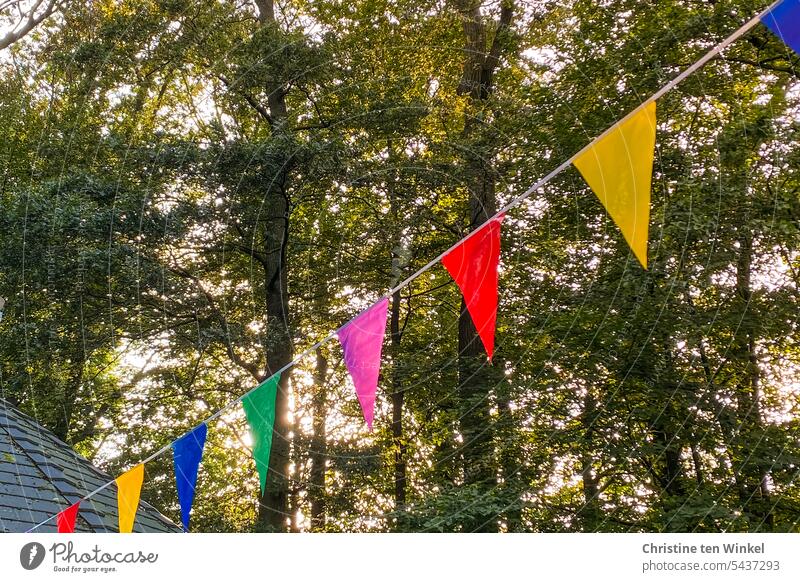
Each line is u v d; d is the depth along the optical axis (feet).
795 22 9.16
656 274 34.91
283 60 41.45
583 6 40.40
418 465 45.14
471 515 33.19
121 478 13.07
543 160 40.37
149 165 39.17
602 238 38.83
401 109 41.70
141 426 43.52
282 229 43.70
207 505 46.70
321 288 46.55
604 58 38.11
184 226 38.96
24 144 46.68
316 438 41.19
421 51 47.37
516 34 43.14
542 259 40.83
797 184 33.96
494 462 37.01
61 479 19.67
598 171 9.46
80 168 42.01
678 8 35.78
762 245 34.30
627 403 35.91
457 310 48.29
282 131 41.04
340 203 46.42
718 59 35.45
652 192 37.24
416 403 48.44
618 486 38.86
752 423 35.27
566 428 36.88
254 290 45.37
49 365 40.14
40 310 39.93
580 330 36.91
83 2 45.39
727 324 33.83
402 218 44.11
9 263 36.99
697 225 31.27
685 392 34.63
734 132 31.60
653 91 36.35
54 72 46.80
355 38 46.88
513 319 41.27
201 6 42.70
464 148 41.91
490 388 39.24
